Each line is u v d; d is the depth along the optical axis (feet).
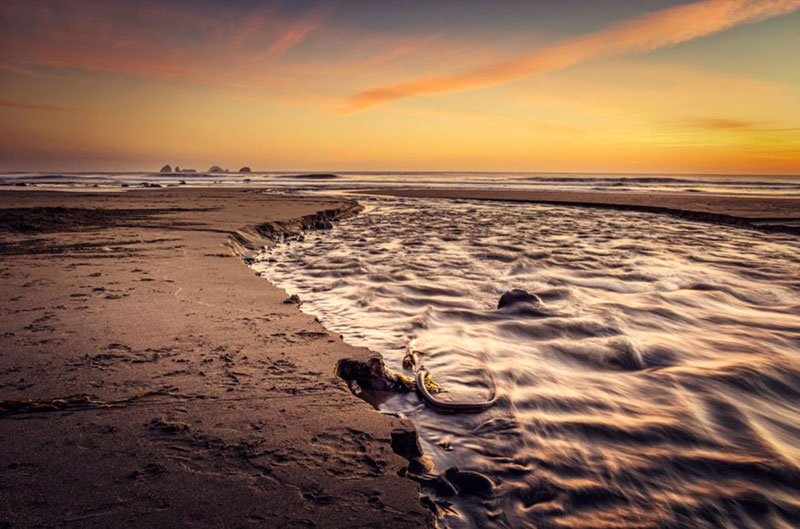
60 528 6.29
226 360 12.61
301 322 16.22
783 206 81.87
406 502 7.27
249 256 36.42
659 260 36.94
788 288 27.99
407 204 102.17
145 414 9.57
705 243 46.29
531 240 47.91
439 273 31.40
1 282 21.01
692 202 94.27
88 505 6.79
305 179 339.77
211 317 16.48
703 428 11.90
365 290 26.30
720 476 9.84
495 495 8.75
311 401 10.46
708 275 31.71
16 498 6.86
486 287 27.55
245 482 7.52
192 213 59.72
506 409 12.42
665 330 20.45
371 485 7.64
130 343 13.62
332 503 7.14
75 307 17.24
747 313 23.29
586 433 11.34
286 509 6.94
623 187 185.88
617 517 8.43
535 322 20.74
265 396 10.61
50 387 10.55
